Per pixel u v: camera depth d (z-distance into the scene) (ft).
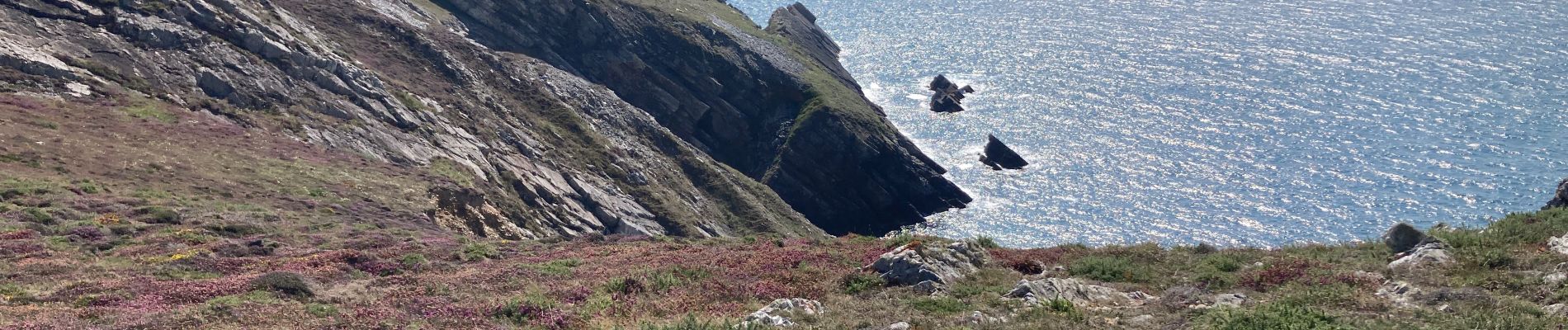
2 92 201.67
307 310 85.71
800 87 389.39
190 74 245.24
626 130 337.52
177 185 171.42
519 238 212.64
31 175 158.61
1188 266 98.94
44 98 207.00
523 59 359.25
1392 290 81.10
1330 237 288.92
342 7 335.26
